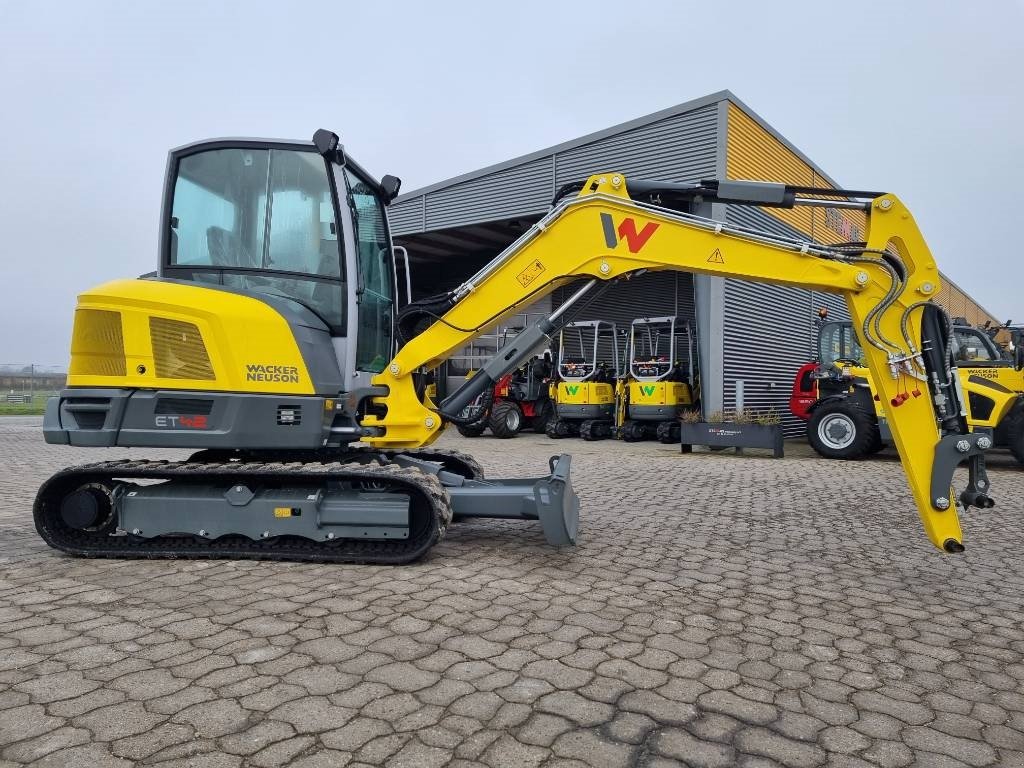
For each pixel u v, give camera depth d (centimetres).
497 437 1545
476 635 330
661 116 1312
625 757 229
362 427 484
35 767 217
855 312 442
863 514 647
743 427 1130
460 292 495
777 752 235
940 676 298
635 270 473
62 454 1147
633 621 354
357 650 310
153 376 446
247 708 256
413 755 227
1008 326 1142
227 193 486
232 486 461
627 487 796
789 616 368
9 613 355
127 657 301
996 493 791
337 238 479
